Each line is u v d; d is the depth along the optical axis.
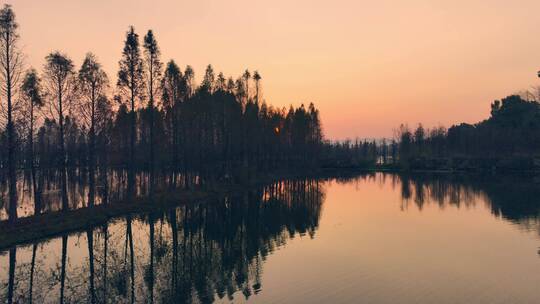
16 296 17.72
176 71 55.38
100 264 22.84
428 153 146.25
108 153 62.56
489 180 83.00
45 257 23.83
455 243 28.36
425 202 51.47
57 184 69.69
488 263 23.03
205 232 32.62
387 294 17.83
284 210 44.78
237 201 51.06
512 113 140.25
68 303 16.91
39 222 30.22
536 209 43.34
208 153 62.72
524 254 25.12
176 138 55.25
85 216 34.44
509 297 17.45
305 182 84.44
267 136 88.81
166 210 42.19
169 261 23.75
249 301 17.00
